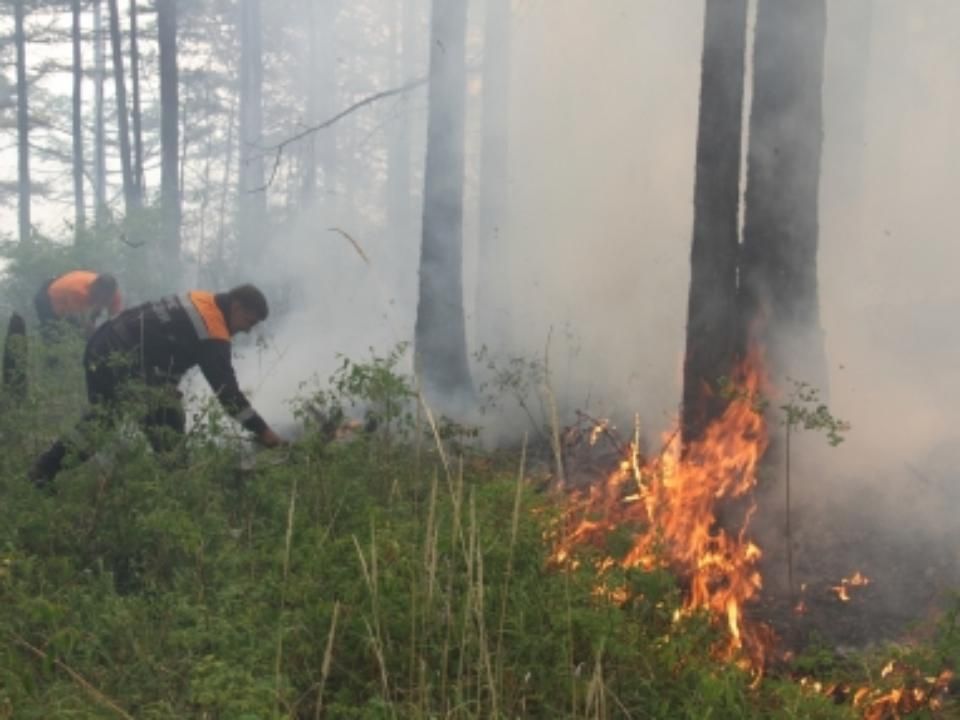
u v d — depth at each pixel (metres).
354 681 2.91
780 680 3.45
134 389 4.34
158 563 3.66
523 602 3.12
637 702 2.94
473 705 2.84
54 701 2.61
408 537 3.46
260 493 4.07
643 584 3.41
